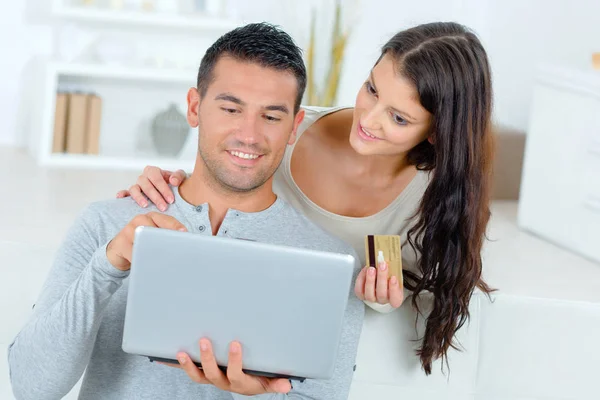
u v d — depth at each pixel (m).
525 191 3.76
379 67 2.16
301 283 1.64
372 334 2.54
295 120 2.01
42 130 4.58
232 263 1.62
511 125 4.66
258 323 1.65
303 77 1.93
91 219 1.97
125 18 4.82
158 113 4.83
